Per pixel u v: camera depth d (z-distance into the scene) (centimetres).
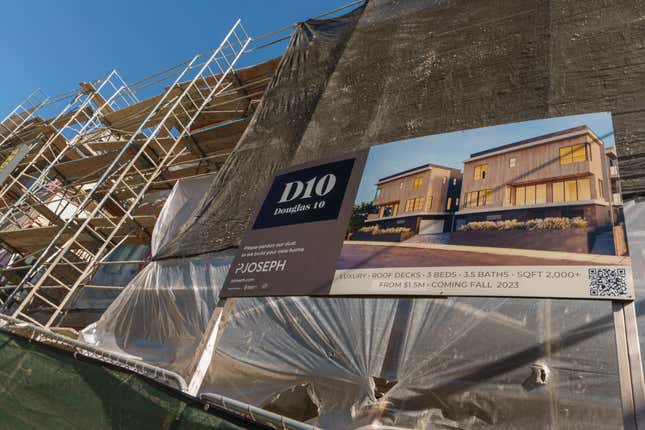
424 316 442
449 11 727
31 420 454
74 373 459
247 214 633
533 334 381
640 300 354
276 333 523
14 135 1527
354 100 699
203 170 1138
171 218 885
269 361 502
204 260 639
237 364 524
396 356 429
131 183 1180
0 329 583
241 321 562
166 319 641
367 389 421
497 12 665
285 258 499
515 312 401
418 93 633
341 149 626
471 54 634
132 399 391
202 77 1179
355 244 470
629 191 400
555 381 351
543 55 559
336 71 778
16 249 1171
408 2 804
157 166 1062
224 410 327
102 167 1191
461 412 372
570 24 572
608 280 323
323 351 475
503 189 438
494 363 381
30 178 1459
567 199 393
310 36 941
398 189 501
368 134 622
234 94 1188
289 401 571
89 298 1011
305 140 680
